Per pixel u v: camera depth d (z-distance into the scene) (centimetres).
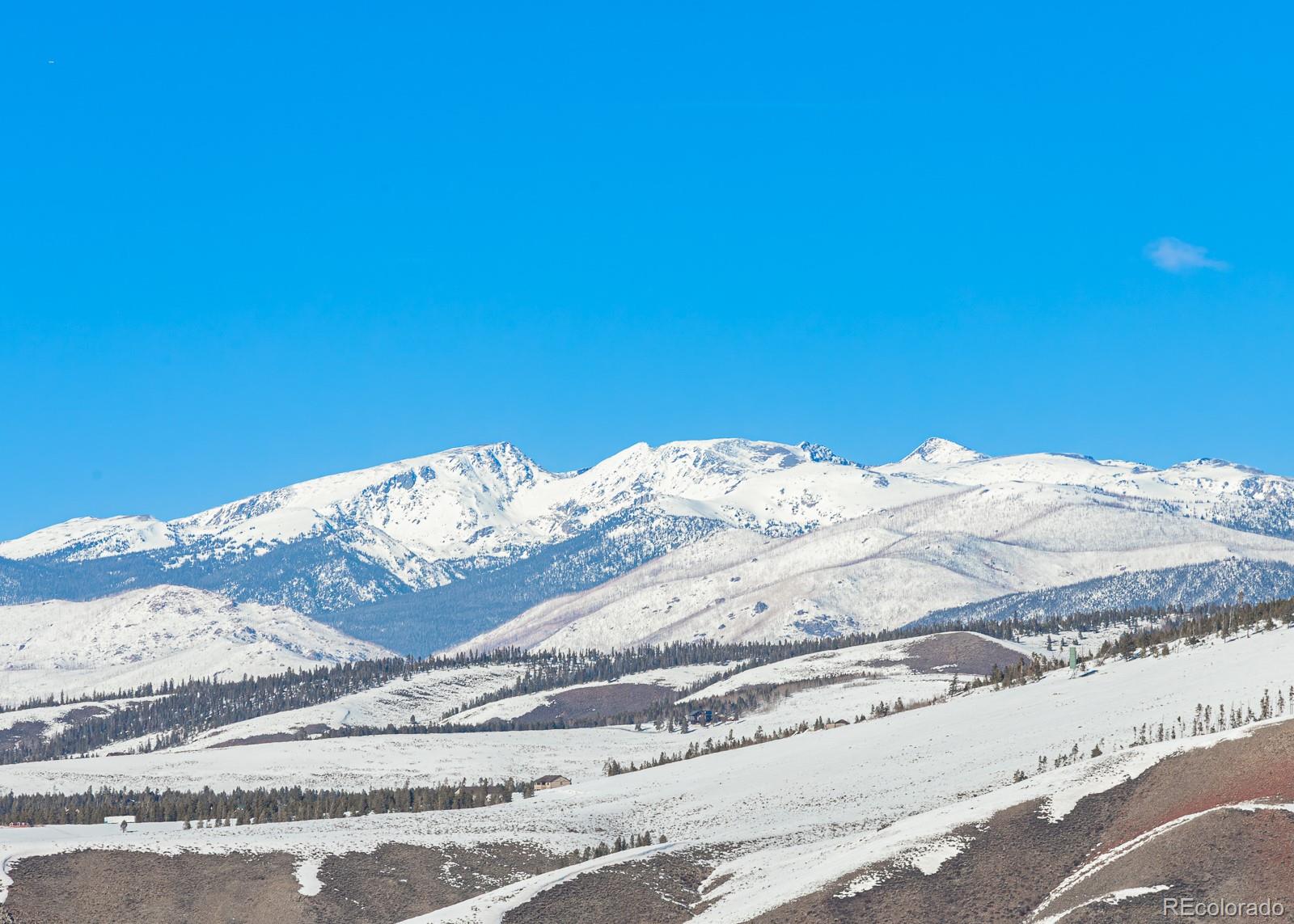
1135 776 14738
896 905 13462
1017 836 14238
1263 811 12675
